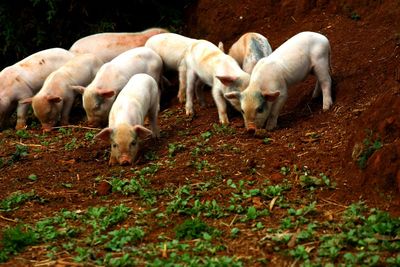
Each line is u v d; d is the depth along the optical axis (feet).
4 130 43.78
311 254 22.62
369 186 26.43
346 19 44.39
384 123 27.48
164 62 44.19
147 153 34.45
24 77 44.39
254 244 23.71
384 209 25.22
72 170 33.47
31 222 27.50
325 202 26.58
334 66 39.09
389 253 22.11
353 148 28.22
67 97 42.83
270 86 34.78
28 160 35.63
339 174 28.35
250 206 26.78
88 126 41.37
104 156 35.42
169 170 31.45
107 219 26.50
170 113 41.93
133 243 24.66
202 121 39.42
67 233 25.67
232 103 36.63
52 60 45.55
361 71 37.27
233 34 48.01
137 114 35.01
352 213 25.02
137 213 27.27
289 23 46.62
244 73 37.09
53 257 24.04
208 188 28.94
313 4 46.37
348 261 21.70
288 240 23.59
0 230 26.76
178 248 23.76
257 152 32.09
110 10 51.42
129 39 46.78
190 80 40.78
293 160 30.48
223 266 21.89
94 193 29.91
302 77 36.27
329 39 42.52
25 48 51.85
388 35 40.14
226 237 24.45
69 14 51.21
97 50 46.26
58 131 41.60
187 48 42.70
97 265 23.16
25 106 44.11
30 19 51.39
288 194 27.53
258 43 40.19
